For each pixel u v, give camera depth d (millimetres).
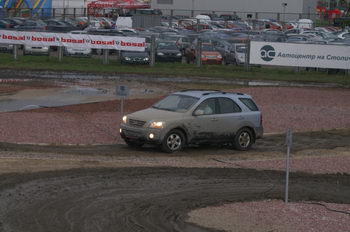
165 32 94562
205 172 25453
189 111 30578
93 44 72438
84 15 126250
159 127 29656
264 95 52031
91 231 17188
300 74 68938
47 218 18172
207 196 21703
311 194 22781
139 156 28938
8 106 42625
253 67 73688
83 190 21562
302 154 31469
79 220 18141
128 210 19453
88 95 49281
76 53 74188
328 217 19531
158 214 19188
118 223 18062
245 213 19625
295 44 69125
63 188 21672
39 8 114750
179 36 85188
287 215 19516
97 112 41406
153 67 70125
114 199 20641
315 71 72000
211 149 32188
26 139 31812
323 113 45031
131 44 71688
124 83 57188
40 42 72688
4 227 17047
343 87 60906
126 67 69188
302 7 133875
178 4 140000
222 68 71375
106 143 32125
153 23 112938
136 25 112250
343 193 23297
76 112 41062
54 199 20219
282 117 42656
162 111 30766
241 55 74625
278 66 74375
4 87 51750
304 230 18016
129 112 41906
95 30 81812
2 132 33094
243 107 32250
